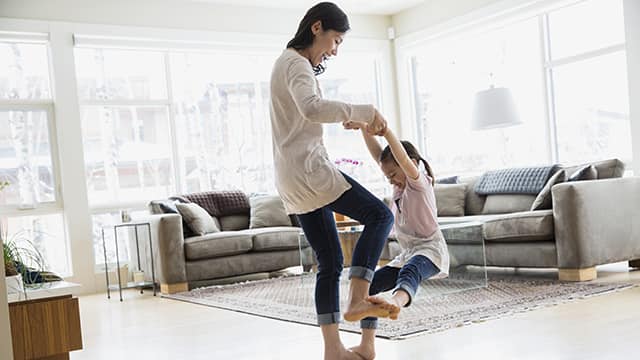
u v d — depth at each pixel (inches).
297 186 86.7
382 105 329.1
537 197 203.2
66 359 122.4
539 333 118.0
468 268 177.2
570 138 254.4
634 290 155.6
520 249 189.6
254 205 268.2
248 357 118.3
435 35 303.7
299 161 86.5
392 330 128.6
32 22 247.6
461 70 300.4
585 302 145.1
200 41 279.4
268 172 300.7
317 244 90.0
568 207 177.6
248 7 291.6
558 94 258.1
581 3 246.2
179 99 281.9
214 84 289.6
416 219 102.0
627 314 128.5
